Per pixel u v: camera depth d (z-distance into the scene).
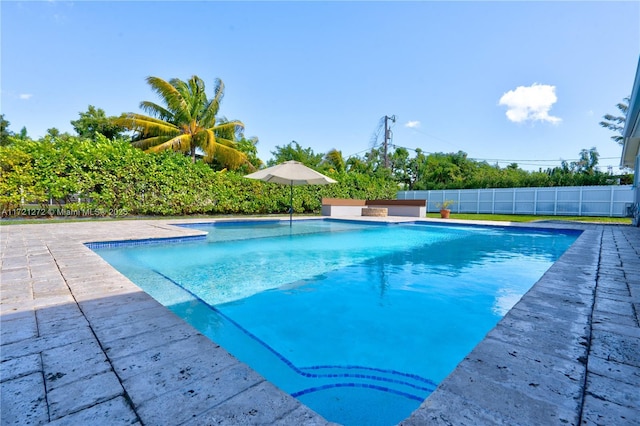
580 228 9.31
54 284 2.95
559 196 16.80
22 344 1.77
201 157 20.70
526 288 4.09
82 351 1.70
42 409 1.22
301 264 5.41
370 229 10.96
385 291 3.94
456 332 2.78
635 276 3.41
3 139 24.69
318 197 17.53
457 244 7.72
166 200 12.02
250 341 2.60
